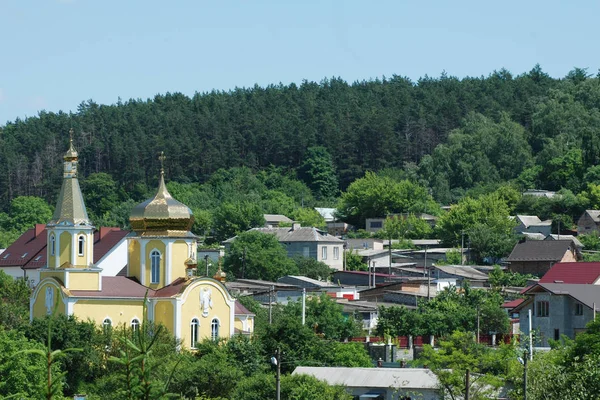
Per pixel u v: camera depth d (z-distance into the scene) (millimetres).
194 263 133500
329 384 104562
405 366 124750
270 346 123438
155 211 133250
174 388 103312
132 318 129250
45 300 129000
